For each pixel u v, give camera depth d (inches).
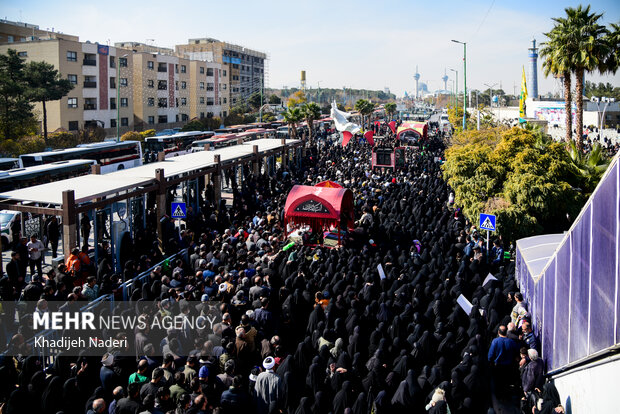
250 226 826.8
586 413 366.3
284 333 540.4
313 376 396.5
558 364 450.6
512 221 788.6
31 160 1264.8
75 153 1371.8
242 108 4222.4
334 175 1435.8
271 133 2568.9
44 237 900.0
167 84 3191.4
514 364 473.4
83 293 537.0
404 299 542.0
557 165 807.1
